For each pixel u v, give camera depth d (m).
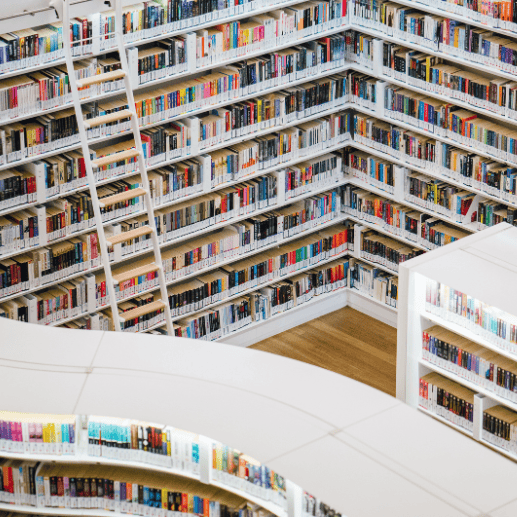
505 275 7.10
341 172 9.94
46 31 7.88
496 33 8.50
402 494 4.64
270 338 10.02
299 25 9.09
